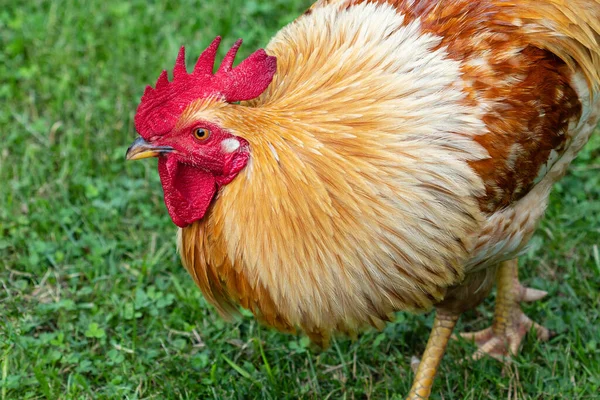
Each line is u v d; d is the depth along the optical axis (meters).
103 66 7.22
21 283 5.64
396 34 3.98
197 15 7.66
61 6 7.79
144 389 5.01
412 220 3.80
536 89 4.13
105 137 6.64
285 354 5.29
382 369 5.21
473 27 4.12
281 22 7.62
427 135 3.80
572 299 5.61
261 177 3.80
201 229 4.04
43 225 5.97
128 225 6.12
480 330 5.52
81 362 5.13
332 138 3.77
